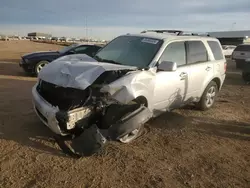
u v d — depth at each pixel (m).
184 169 4.07
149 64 5.06
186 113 6.72
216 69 6.93
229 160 4.45
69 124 4.06
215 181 3.81
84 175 3.75
